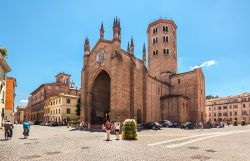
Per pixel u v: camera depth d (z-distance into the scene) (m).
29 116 114.75
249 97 106.56
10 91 56.56
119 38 48.88
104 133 32.91
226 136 27.83
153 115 61.75
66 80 93.69
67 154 13.51
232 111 111.69
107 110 56.34
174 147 17.23
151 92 62.38
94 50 54.38
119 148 16.34
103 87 56.66
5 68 39.62
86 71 55.12
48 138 24.20
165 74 75.12
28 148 16.06
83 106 53.28
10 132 23.23
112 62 47.31
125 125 23.78
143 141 21.62
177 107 63.16
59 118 73.75
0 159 11.81
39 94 98.56
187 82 71.25
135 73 52.84
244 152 14.94
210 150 15.70
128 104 48.88
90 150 15.23
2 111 39.59
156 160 11.86
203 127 53.94
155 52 78.19
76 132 34.97
